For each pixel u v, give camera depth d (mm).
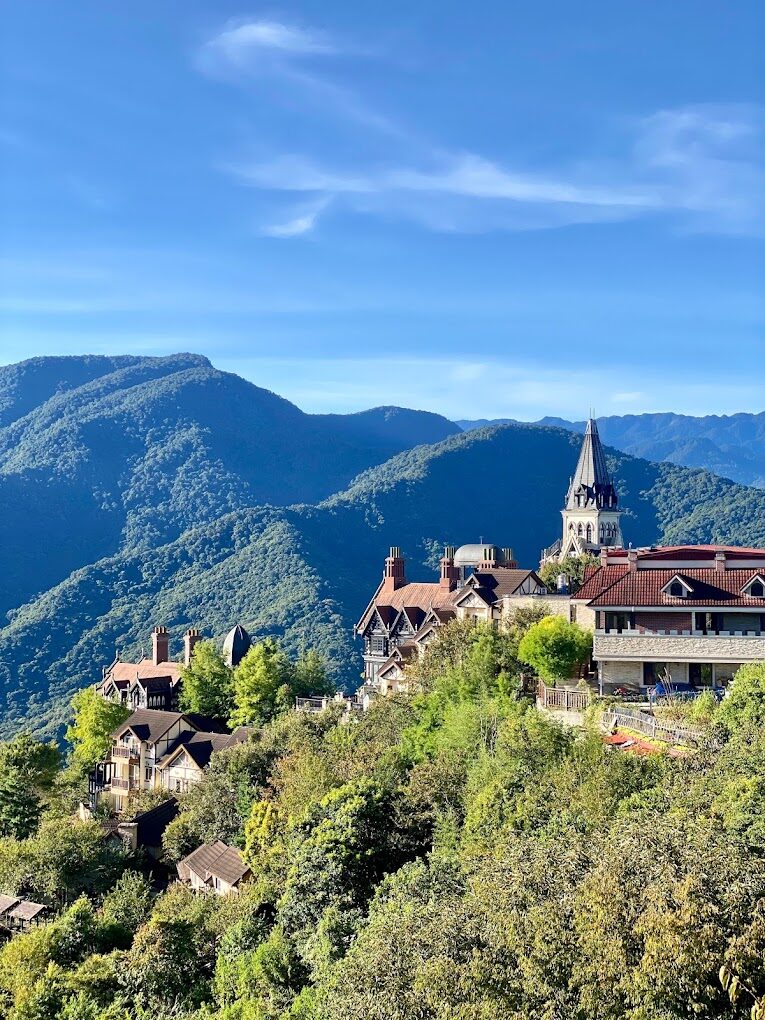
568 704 60938
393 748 60062
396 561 106625
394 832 47188
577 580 94062
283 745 73688
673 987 25172
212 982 46844
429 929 29625
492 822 42000
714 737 46375
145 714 100062
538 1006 26609
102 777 101375
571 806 39625
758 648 61875
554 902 28469
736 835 30562
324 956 39781
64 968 50250
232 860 62031
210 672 104688
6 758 87250
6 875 66812
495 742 50625
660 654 63062
